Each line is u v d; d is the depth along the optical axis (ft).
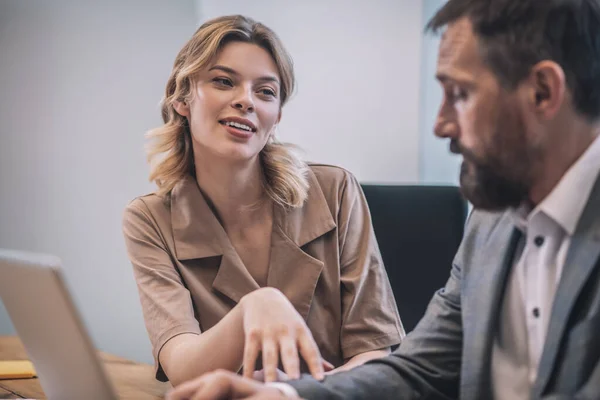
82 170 10.12
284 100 5.88
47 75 9.95
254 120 5.50
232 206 5.73
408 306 6.59
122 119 10.20
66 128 10.05
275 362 3.92
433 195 6.67
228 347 4.43
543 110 3.13
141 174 10.34
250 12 10.35
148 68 10.23
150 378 5.51
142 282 5.52
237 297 5.55
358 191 6.23
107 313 10.30
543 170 3.26
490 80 3.17
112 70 10.12
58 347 3.88
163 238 5.66
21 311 4.01
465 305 3.83
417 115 10.17
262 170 5.87
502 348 3.66
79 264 10.18
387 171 10.30
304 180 5.89
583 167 3.24
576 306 3.17
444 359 4.18
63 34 9.97
